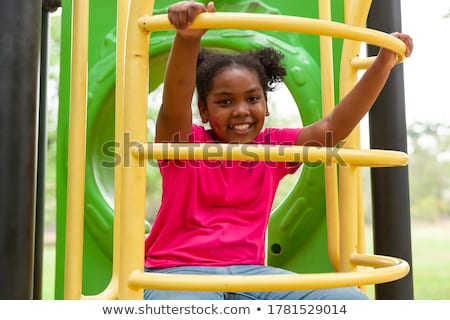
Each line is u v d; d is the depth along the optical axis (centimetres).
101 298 141
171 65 126
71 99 139
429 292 513
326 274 111
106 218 181
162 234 150
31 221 140
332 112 152
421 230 1027
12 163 138
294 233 180
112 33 188
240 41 185
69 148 138
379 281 116
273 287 107
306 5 186
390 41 123
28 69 141
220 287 106
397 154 126
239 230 149
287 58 184
